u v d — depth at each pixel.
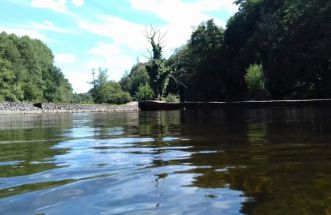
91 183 2.82
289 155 3.81
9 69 82.25
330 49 38.06
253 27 58.12
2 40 87.50
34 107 46.00
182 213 2.06
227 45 61.81
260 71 38.94
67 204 2.29
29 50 97.94
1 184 2.85
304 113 13.57
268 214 1.97
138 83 87.94
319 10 40.28
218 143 5.06
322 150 4.11
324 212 1.96
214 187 2.56
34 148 5.14
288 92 43.28
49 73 106.12
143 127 9.36
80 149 4.91
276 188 2.46
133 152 4.45
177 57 68.12
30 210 2.20
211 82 59.84
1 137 7.21
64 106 47.28
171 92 65.19
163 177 2.94
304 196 2.25
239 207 2.11
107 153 4.43
